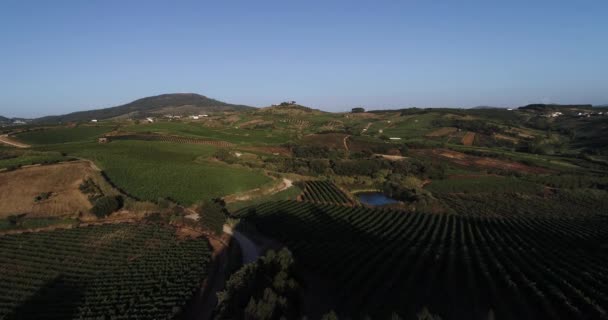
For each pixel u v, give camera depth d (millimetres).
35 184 74938
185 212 72625
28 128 162750
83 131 157250
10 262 49625
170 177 88000
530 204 94500
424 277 42500
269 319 32094
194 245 56406
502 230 68938
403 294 38188
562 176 112188
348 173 121812
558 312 34938
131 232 61281
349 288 40344
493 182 109250
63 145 112375
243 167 113438
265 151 144875
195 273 47125
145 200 74562
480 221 77250
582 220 77500
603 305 36031
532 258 49875
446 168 126438
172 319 37500
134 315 37688
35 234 59625
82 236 59219
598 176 113062
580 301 36375
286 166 125312
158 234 60469
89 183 79312
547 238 62625
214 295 43438
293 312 34844
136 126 171000
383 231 66438
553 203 95625
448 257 49438
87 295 42031
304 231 63938
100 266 49094
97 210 68062
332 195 96062
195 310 40469
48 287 43562
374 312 34500
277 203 83438
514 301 36750
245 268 41375
